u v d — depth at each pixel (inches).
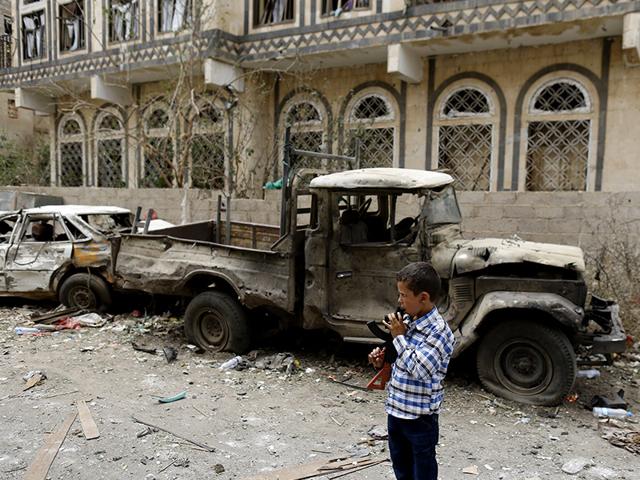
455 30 416.2
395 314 112.5
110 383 212.5
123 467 149.2
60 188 566.9
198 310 252.4
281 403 195.6
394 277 211.2
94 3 591.2
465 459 155.9
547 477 146.4
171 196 490.9
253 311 253.4
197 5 493.4
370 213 241.3
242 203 447.8
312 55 485.1
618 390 210.1
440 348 108.5
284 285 227.0
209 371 227.9
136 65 555.2
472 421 181.3
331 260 219.8
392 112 495.8
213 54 497.0
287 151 228.1
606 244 315.9
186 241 254.7
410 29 433.4
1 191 569.3
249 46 512.7
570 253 207.2
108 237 311.7
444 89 471.8
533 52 436.5
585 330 192.1
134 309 327.3
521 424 179.9
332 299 221.0
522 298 190.2
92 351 252.7
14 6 661.9
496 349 199.5
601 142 417.1
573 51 422.6
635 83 402.3
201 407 190.7
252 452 158.9
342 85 517.0
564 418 184.9
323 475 145.9
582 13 375.9
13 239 329.4
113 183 655.1
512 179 450.9
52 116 705.0
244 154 540.7
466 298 204.4
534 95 438.9
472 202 363.3
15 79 660.7
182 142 537.3
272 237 318.7
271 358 237.0
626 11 363.9
